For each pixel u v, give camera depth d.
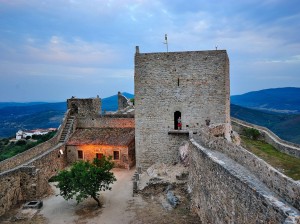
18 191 24.97
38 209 23.42
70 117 40.53
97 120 39.62
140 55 29.56
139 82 29.83
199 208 17.45
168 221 18.67
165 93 29.45
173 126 29.52
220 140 17.16
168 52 29.12
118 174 31.92
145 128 30.11
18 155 27.34
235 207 10.95
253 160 11.88
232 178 11.26
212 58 28.34
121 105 58.97
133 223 19.80
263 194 8.78
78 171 22.89
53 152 32.06
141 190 25.06
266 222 8.41
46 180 29.08
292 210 7.50
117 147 34.31
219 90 28.38
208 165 15.12
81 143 35.94
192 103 28.98
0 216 22.16
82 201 24.64
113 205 23.42
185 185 23.27
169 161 29.70
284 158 33.59
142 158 30.36
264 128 48.75
